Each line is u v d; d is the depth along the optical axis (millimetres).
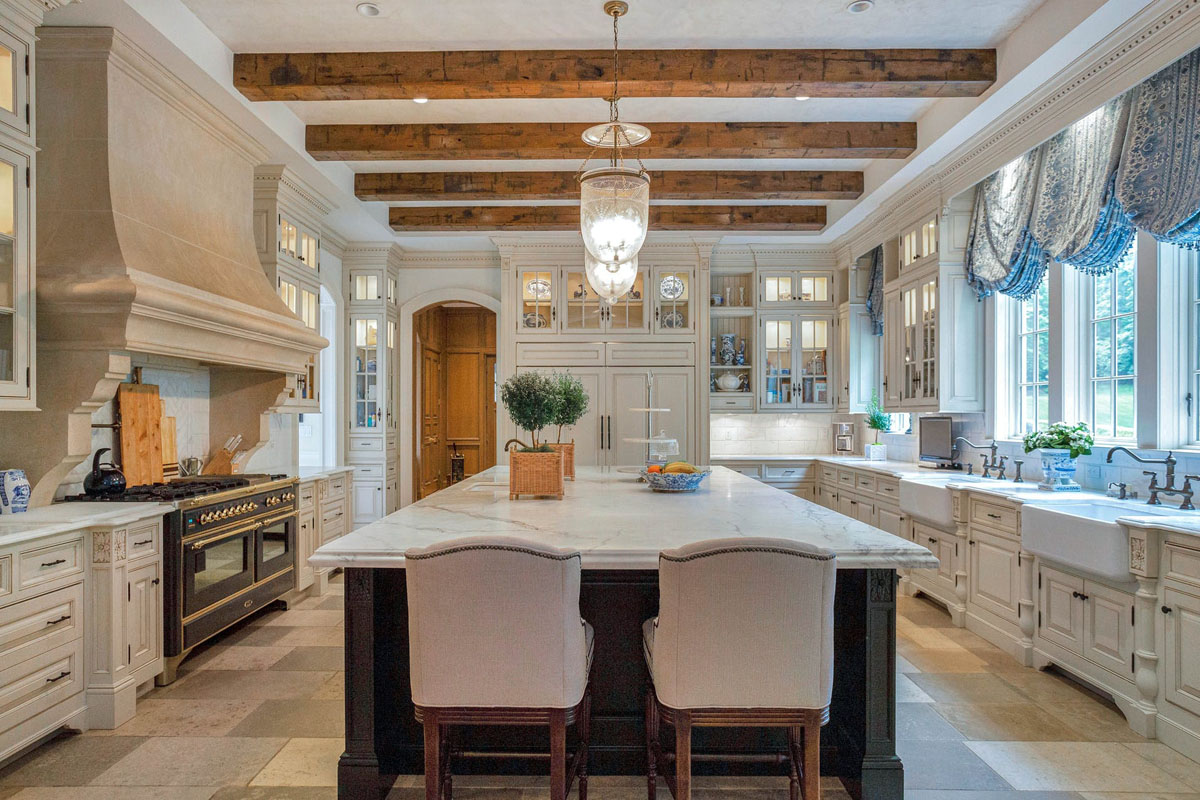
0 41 2592
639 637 2510
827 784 2467
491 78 3596
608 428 6938
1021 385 4578
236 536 3762
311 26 3377
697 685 1854
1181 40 2762
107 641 2859
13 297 2666
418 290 7367
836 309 7195
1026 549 3400
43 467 3014
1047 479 3842
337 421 6820
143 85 3328
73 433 3031
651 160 5250
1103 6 2805
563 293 6949
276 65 3633
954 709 3039
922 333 5105
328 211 5516
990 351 4746
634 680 2514
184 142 3684
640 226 2984
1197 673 2539
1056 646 3348
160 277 3057
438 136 4539
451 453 10234
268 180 4711
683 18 3299
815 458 6906
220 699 3166
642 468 4930
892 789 2252
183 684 3346
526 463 3111
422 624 1885
